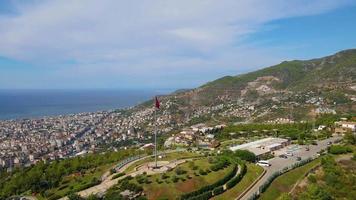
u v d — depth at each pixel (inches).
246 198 3811.5
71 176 5408.5
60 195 4429.1
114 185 4069.9
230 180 4141.2
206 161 4896.7
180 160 5418.3
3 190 5408.5
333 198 3777.1
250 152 5753.0
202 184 4005.9
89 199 3718.0
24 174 5979.3
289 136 7691.9
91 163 6053.2
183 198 3646.7
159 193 3769.7
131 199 3619.6
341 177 4276.6
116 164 5689.0
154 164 5059.1
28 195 5012.3
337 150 5654.5
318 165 4879.4
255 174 4618.6
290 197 3678.6
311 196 3735.2
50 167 6200.8
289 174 4581.7
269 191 3998.5
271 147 6422.2
